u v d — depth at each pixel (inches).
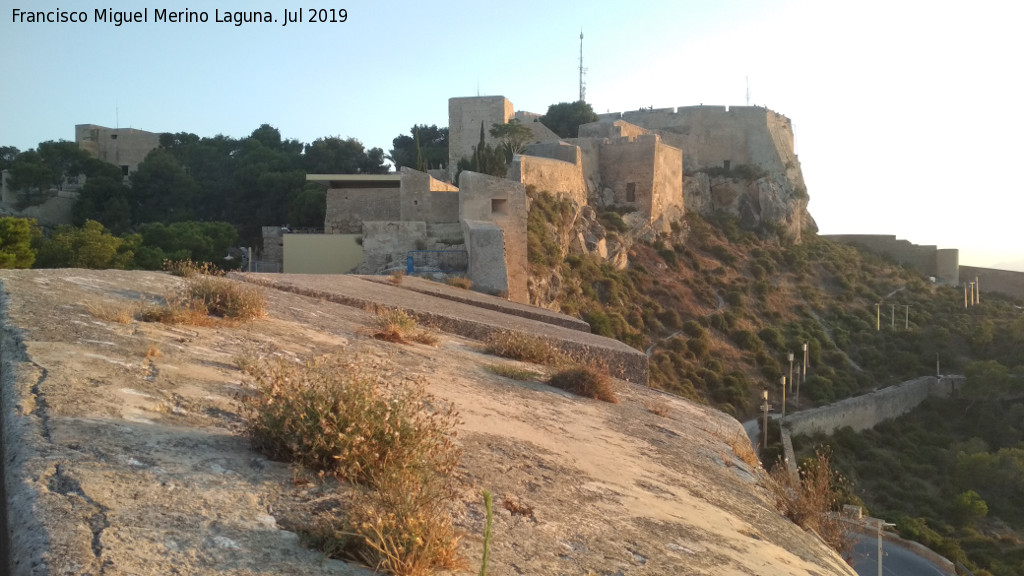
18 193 2364.7
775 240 2618.1
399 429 166.2
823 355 2053.4
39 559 99.2
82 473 125.5
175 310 276.5
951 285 3073.3
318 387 170.7
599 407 336.5
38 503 112.9
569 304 1530.5
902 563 1181.1
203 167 2667.3
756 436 1565.0
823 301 2375.7
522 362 416.8
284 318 344.8
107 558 103.3
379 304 478.3
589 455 238.8
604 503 192.1
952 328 2394.2
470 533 148.6
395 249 1263.5
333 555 125.6
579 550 155.9
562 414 295.0
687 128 2765.7
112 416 156.1
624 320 1658.5
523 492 181.9
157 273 402.3
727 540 194.2
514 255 1272.1
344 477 153.9
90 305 264.2
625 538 170.2
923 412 2006.6
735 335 1910.7
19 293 262.7
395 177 1569.9
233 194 2426.2
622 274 1859.0
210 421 171.8
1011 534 1379.2
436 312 506.3
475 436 217.9
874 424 1870.1
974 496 1469.0
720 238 2428.6
